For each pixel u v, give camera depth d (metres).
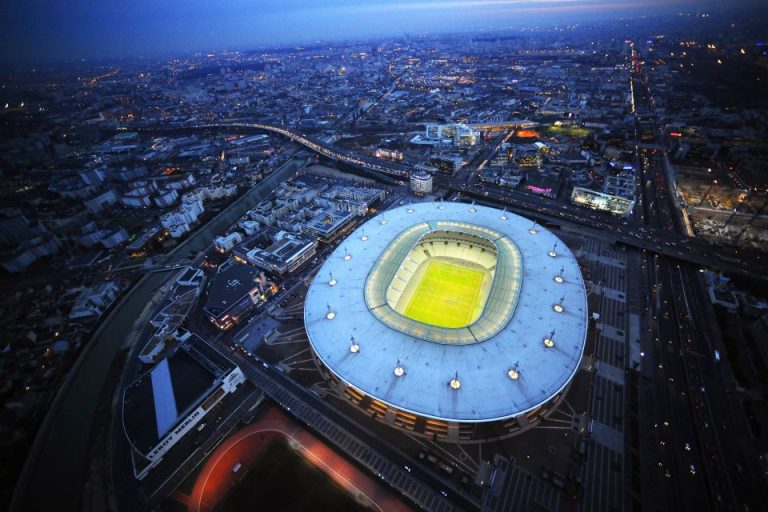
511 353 122.25
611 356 142.50
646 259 195.62
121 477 117.62
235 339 163.38
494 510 102.19
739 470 107.88
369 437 121.94
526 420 121.44
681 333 150.88
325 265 172.62
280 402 134.12
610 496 102.94
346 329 136.62
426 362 121.31
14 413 142.88
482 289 170.38
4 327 187.62
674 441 115.06
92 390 152.25
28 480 120.75
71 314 189.38
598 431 118.50
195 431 128.00
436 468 112.25
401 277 174.88
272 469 115.88
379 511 104.94
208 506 108.19
